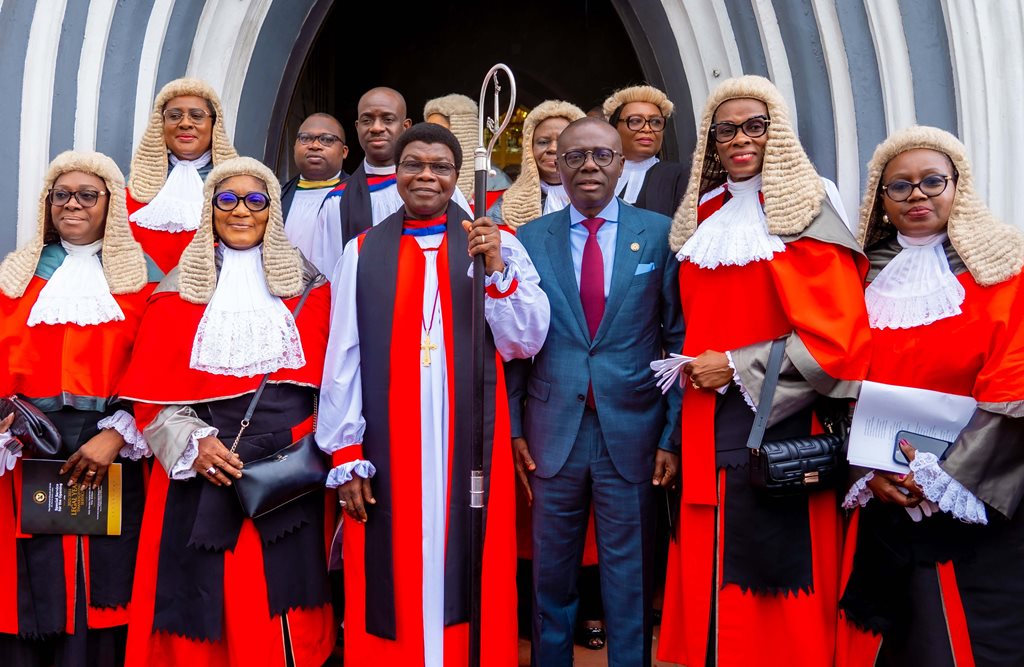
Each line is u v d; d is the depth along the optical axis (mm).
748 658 2447
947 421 2291
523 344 2605
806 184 2465
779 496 2395
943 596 2311
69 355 2756
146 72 3557
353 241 2760
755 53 3492
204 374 2639
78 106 3486
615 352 2650
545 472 2654
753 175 2568
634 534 2623
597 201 2701
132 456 2793
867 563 2418
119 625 2785
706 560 2537
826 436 2418
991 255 2307
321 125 3689
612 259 2729
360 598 2584
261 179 2729
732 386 2516
